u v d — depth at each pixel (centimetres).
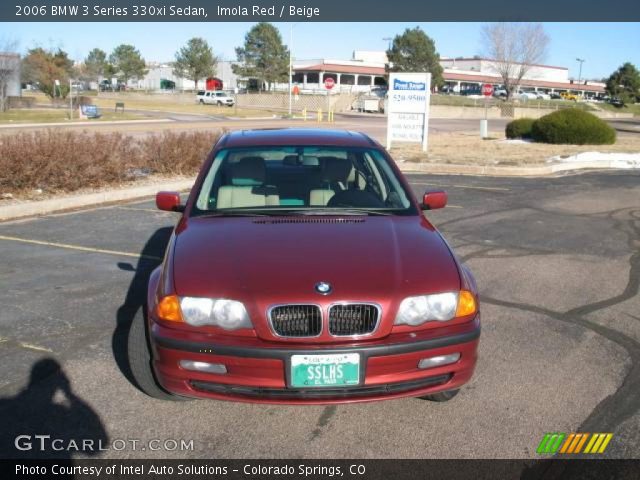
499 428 352
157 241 793
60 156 1092
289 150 487
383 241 379
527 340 477
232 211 433
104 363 434
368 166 479
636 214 991
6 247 759
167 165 1346
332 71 7919
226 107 6259
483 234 841
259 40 7325
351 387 321
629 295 588
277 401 322
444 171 1568
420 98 1922
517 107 6475
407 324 328
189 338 326
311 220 415
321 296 321
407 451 330
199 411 372
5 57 4100
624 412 368
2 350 455
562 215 980
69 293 584
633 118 6762
